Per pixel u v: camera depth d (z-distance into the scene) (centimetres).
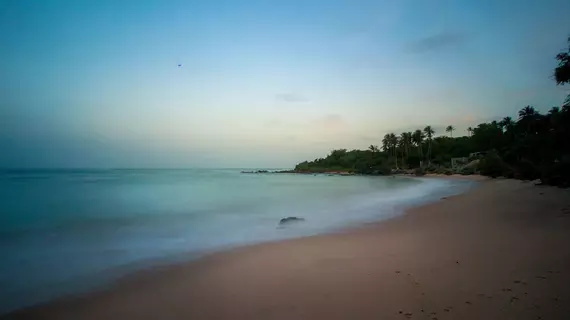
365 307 501
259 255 870
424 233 1070
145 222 1488
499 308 464
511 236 935
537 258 688
